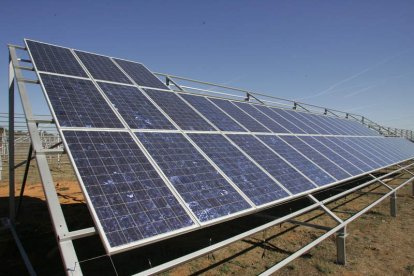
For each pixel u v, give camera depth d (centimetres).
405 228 1035
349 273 706
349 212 1230
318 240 660
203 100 1103
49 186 487
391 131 3180
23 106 610
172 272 702
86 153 533
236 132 932
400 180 2081
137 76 991
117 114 698
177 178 580
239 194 625
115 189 486
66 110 624
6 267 696
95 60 949
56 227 429
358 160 1327
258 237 928
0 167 1927
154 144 652
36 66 732
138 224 446
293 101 1866
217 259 775
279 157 907
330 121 1992
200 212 524
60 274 666
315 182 862
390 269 731
